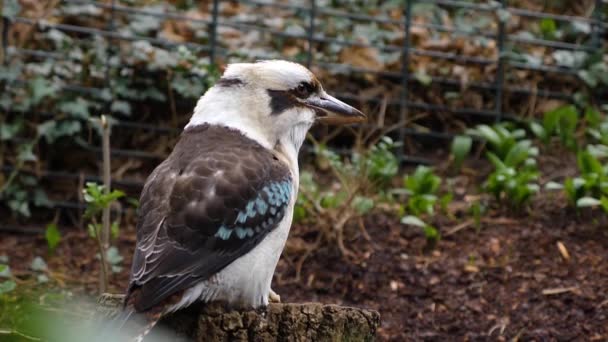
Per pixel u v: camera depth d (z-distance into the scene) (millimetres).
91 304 11391
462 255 12102
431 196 12531
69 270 12281
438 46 15086
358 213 12297
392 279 11781
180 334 7527
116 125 13789
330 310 7625
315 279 11836
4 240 13031
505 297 11469
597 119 14008
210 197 7570
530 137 14656
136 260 7273
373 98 14391
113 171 13641
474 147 14477
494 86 14594
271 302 8172
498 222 12656
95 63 13695
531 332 11008
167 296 7168
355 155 12867
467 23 15336
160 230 7371
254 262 7730
